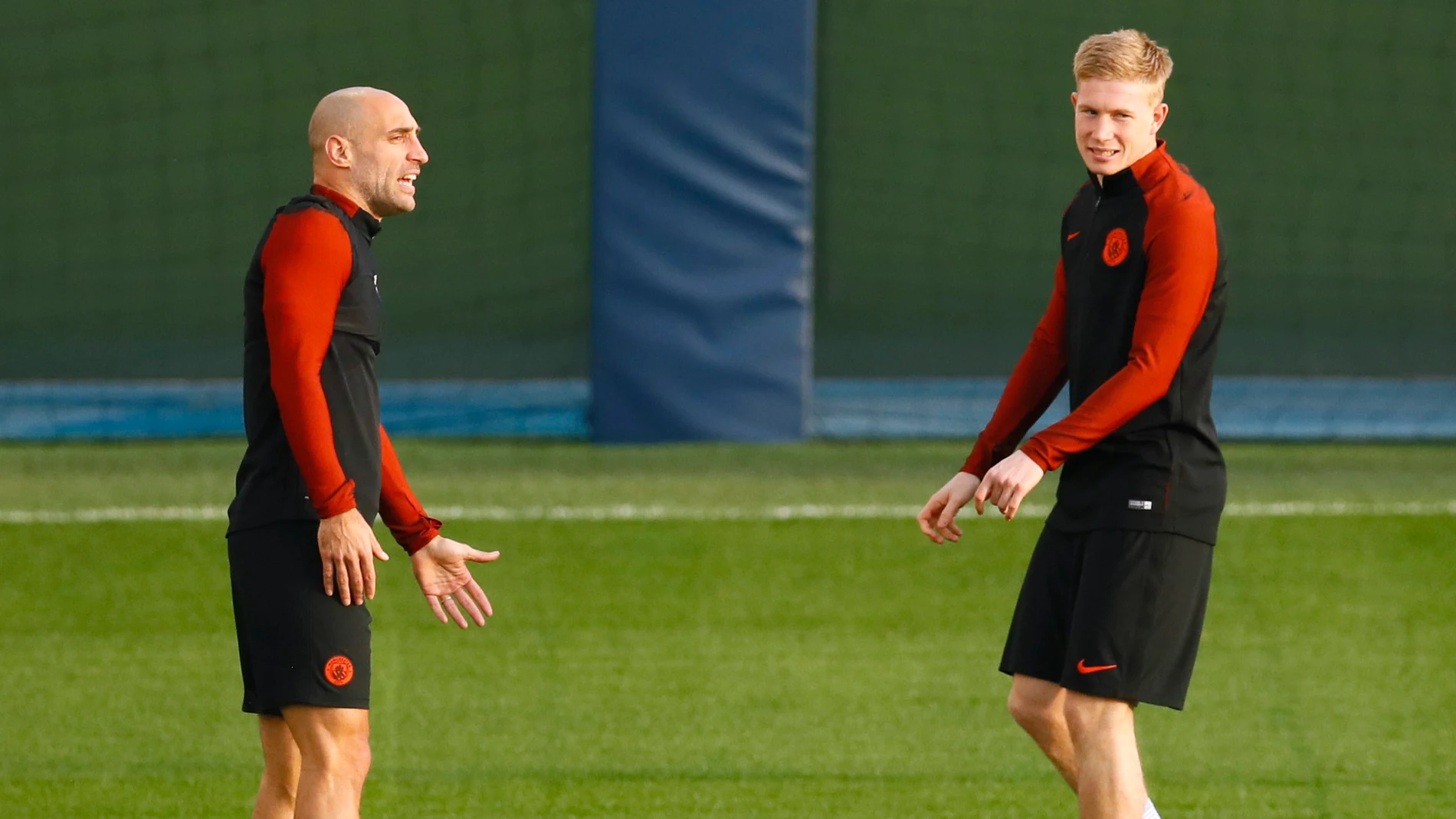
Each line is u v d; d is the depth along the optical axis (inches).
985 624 799.7
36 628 784.9
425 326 1726.1
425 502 1045.2
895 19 1748.3
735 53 1220.5
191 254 1740.9
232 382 1604.3
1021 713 460.1
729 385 1254.3
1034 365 479.2
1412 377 1611.7
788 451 1229.1
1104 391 416.8
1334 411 1424.7
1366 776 598.9
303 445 389.7
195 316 1728.6
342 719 405.7
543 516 1006.4
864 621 802.8
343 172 414.9
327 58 1768.0
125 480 1120.2
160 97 1748.3
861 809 565.0
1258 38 1758.1
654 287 1240.8
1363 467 1182.9
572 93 1770.4
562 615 808.3
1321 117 1754.4
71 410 1398.9
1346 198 1745.8
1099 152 431.5
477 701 684.7
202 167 1747.0
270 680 402.9
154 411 1395.2
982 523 980.6
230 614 811.4
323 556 396.2
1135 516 427.5
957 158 1748.3
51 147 1732.3
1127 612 423.8
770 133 1230.3
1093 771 423.2
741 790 584.1
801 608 824.3
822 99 1752.0
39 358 1651.1
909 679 717.3
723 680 714.2
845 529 974.4
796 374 1258.6
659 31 1214.3
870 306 1749.5
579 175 1761.8
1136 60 427.8
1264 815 560.1
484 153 1752.0
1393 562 901.8
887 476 1136.8
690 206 1233.4
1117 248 431.5
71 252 1729.8
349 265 402.6
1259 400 1476.4
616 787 587.5
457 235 1745.8
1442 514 1010.7
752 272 1243.8
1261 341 1692.9
